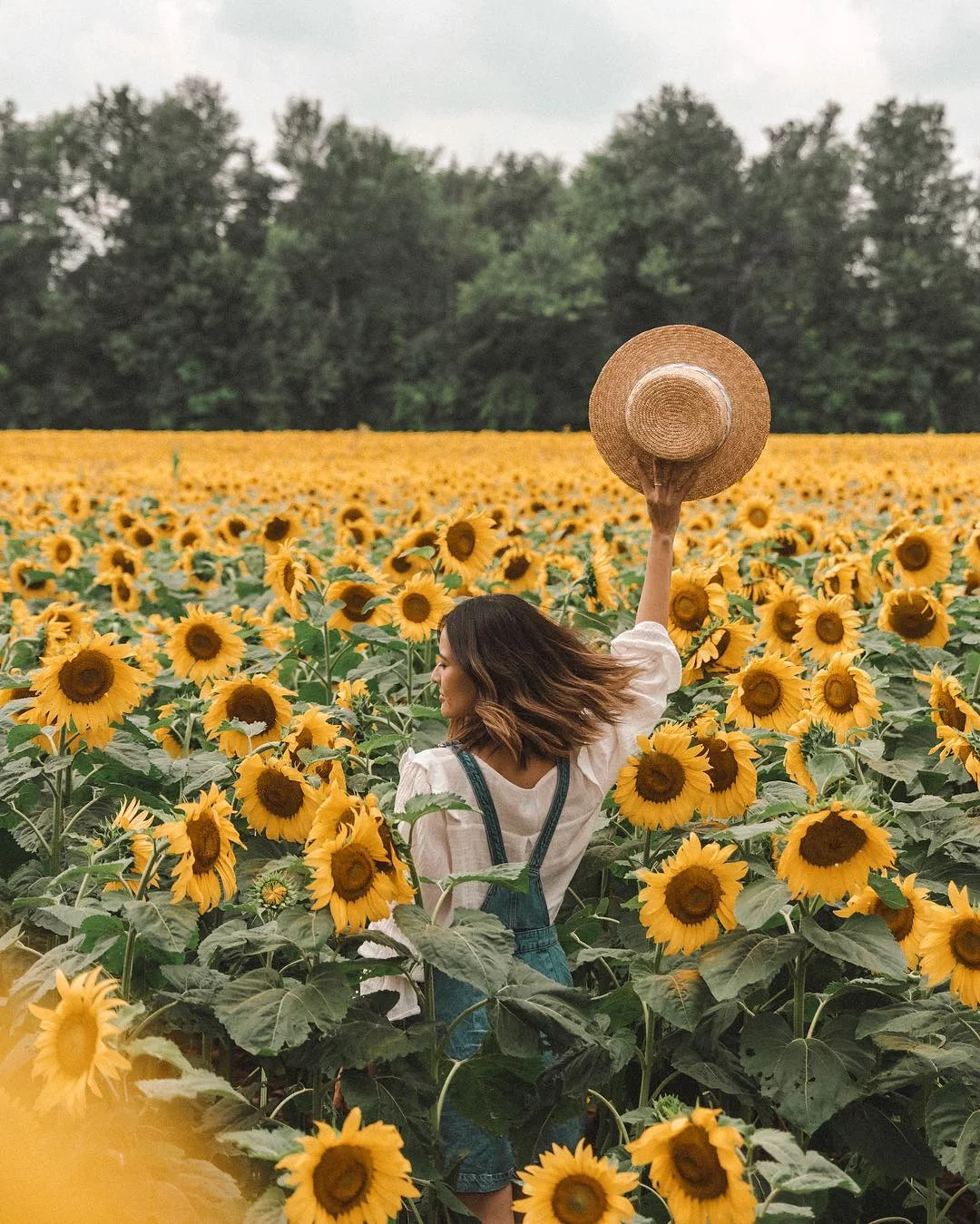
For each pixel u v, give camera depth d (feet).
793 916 8.81
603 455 11.10
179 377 282.97
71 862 11.04
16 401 286.46
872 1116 8.81
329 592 15.74
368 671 15.48
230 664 13.75
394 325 292.40
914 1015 8.51
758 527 26.32
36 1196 5.26
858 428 282.36
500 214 355.15
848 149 337.31
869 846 8.09
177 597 22.66
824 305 296.71
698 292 295.89
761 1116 9.29
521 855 8.86
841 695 10.88
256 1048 7.13
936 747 11.12
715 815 9.70
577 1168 6.31
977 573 19.04
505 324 274.16
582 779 9.13
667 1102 6.62
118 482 53.62
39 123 336.29
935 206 313.12
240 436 154.40
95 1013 6.32
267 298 279.69
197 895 7.87
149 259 296.71
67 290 311.06
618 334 296.30
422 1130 7.82
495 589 20.27
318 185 303.07
